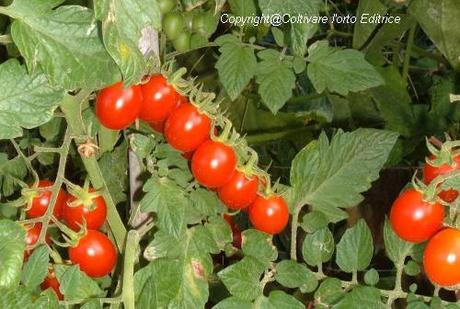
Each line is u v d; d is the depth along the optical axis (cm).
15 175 72
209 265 57
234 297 56
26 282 51
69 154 76
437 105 94
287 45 78
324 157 62
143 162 62
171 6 71
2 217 66
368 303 56
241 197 58
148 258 57
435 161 54
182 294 56
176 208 56
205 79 91
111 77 50
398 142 93
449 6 82
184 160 62
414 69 116
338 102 100
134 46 47
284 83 68
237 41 70
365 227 58
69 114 56
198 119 57
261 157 102
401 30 92
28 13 49
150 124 62
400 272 58
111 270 58
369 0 90
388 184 98
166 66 59
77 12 50
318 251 59
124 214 74
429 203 54
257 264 57
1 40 52
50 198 57
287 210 60
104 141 64
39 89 51
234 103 94
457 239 53
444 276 53
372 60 95
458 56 85
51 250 56
